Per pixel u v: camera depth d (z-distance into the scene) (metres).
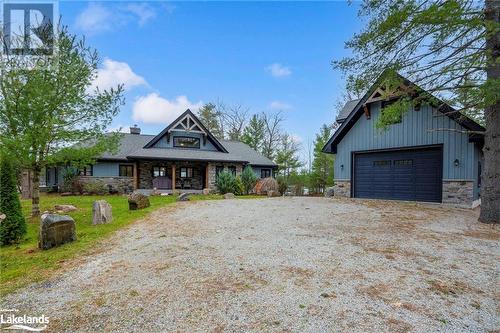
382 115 9.33
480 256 4.62
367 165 13.16
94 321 2.76
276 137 36.34
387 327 2.64
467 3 6.55
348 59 8.48
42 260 4.56
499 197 7.20
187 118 20.00
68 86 8.27
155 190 17.80
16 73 7.53
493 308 3.00
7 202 5.89
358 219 7.53
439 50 7.45
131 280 3.71
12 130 7.72
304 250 4.88
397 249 4.94
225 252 4.80
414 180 11.52
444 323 2.72
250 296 3.24
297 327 2.64
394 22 7.11
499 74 7.14
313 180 24.95
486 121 7.56
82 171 18.39
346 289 3.41
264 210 9.03
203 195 16.59
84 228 6.75
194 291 3.38
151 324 2.70
